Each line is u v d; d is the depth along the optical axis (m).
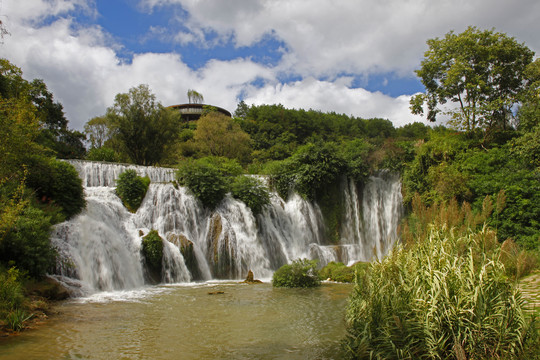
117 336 8.77
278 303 12.91
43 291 12.23
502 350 5.04
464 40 30.98
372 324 6.26
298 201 29.55
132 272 17.44
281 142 67.00
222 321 10.31
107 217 19.53
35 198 15.85
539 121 26.42
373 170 33.34
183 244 19.78
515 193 22.19
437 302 5.60
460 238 6.52
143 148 38.84
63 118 40.34
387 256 7.82
